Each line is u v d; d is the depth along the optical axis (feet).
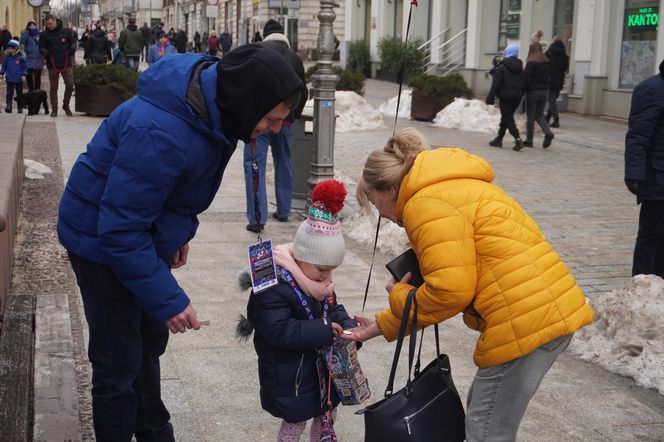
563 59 55.01
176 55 9.36
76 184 9.50
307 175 27.91
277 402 10.27
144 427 11.05
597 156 43.14
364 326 10.09
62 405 12.05
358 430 12.48
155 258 9.05
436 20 92.99
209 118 8.98
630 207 30.32
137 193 8.75
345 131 51.88
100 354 9.91
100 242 8.88
